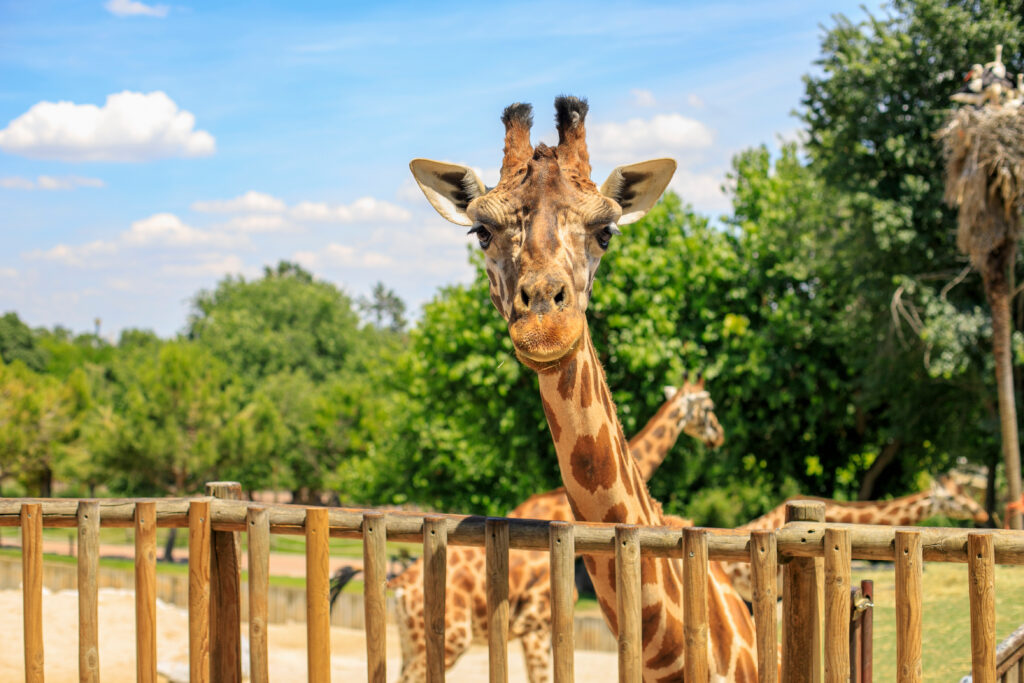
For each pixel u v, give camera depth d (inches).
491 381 647.8
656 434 327.3
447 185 122.3
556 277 95.7
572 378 108.6
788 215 719.1
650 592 112.3
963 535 98.3
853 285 599.8
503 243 105.7
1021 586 331.9
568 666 105.7
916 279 557.6
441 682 111.5
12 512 129.3
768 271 693.9
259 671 118.1
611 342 642.8
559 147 114.0
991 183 385.7
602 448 111.4
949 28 531.5
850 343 642.2
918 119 542.9
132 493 1344.7
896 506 335.3
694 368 652.1
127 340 3088.1
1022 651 157.5
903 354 608.4
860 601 137.2
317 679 116.1
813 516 106.7
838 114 601.6
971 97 394.3
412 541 116.4
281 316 2721.5
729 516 961.5
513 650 490.0
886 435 685.9
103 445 1167.0
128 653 382.6
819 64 600.1
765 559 102.1
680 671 116.8
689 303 685.9
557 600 106.3
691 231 698.8
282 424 1435.8
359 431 1478.8
